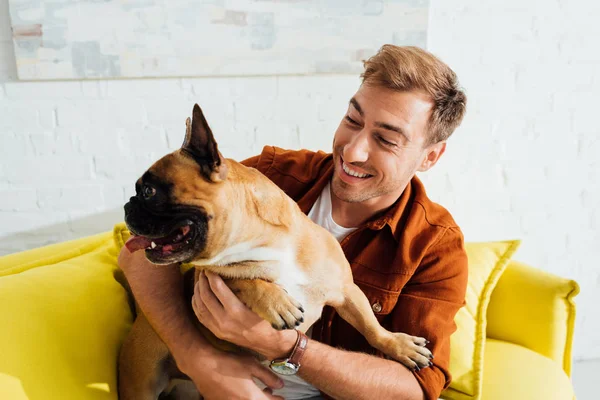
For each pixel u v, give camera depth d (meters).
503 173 2.41
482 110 2.35
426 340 1.35
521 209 2.46
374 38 2.21
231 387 1.24
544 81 2.36
